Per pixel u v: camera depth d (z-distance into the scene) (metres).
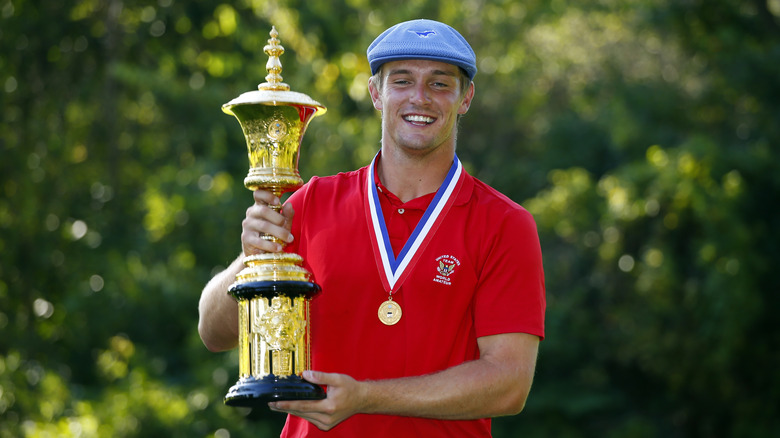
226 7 40.50
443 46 8.55
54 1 41.75
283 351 8.12
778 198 41.56
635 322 42.78
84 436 31.36
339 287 8.67
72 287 39.59
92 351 40.56
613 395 45.16
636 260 44.22
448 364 8.56
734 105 44.53
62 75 42.53
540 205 43.91
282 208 8.58
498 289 8.61
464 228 8.75
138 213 42.12
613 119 45.31
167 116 41.75
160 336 40.31
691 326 41.50
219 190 39.38
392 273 8.61
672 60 49.53
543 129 50.41
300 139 8.69
